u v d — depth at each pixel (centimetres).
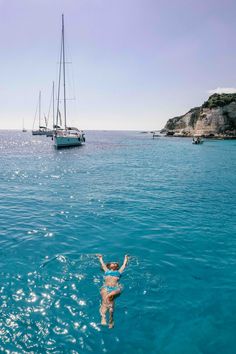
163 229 1238
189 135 13775
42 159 4188
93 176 2659
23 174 2720
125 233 1180
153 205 1639
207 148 7119
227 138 10869
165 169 3262
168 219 1383
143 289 766
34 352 549
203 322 651
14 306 678
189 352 567
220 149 6794
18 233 1161
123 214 1453
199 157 4825
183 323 646
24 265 878
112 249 1016
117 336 601
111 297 693
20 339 579
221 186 2262
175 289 773
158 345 582
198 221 1360
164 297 736
